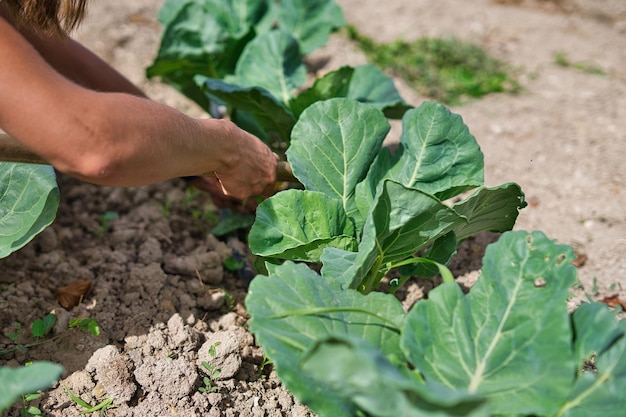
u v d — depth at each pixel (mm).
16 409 1216
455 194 1350
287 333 1035
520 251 1085
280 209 1258
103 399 1255
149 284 1451
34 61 983
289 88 1682
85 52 1495
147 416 1230
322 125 1342
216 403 1256
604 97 2127
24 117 973
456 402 841
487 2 2646
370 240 1142
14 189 1272
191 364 1290
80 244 1574
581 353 1019
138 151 1032
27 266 1479
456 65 2242
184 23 1751
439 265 1117
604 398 984
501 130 1977
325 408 986
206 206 1707
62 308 1373
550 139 1950
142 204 1697
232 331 1366
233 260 1543
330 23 1911
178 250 1599
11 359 1292
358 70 1664
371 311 1104
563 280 1045
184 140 1103
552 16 2594
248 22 1911
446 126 1326
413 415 895
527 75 2227
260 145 1297
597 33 2494
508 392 995
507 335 1037
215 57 1783
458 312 1061
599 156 1889
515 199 1262
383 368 869
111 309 1408
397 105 1622
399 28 2402
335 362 884
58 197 1257
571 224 1694
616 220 1697
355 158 1342
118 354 1276
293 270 1108
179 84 1832
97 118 996
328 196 1285
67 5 1063
